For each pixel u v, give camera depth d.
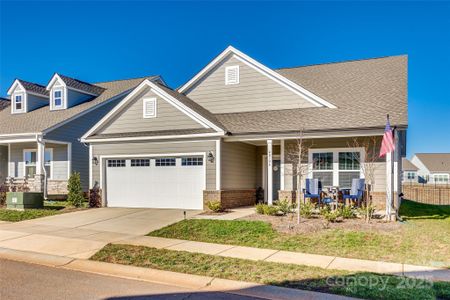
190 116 16.86
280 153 17.66
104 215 15.01
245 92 18.47
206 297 6.13
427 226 12.03
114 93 25.33
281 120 16.27
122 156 17.67
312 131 14.70
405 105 15.37
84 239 10.65
